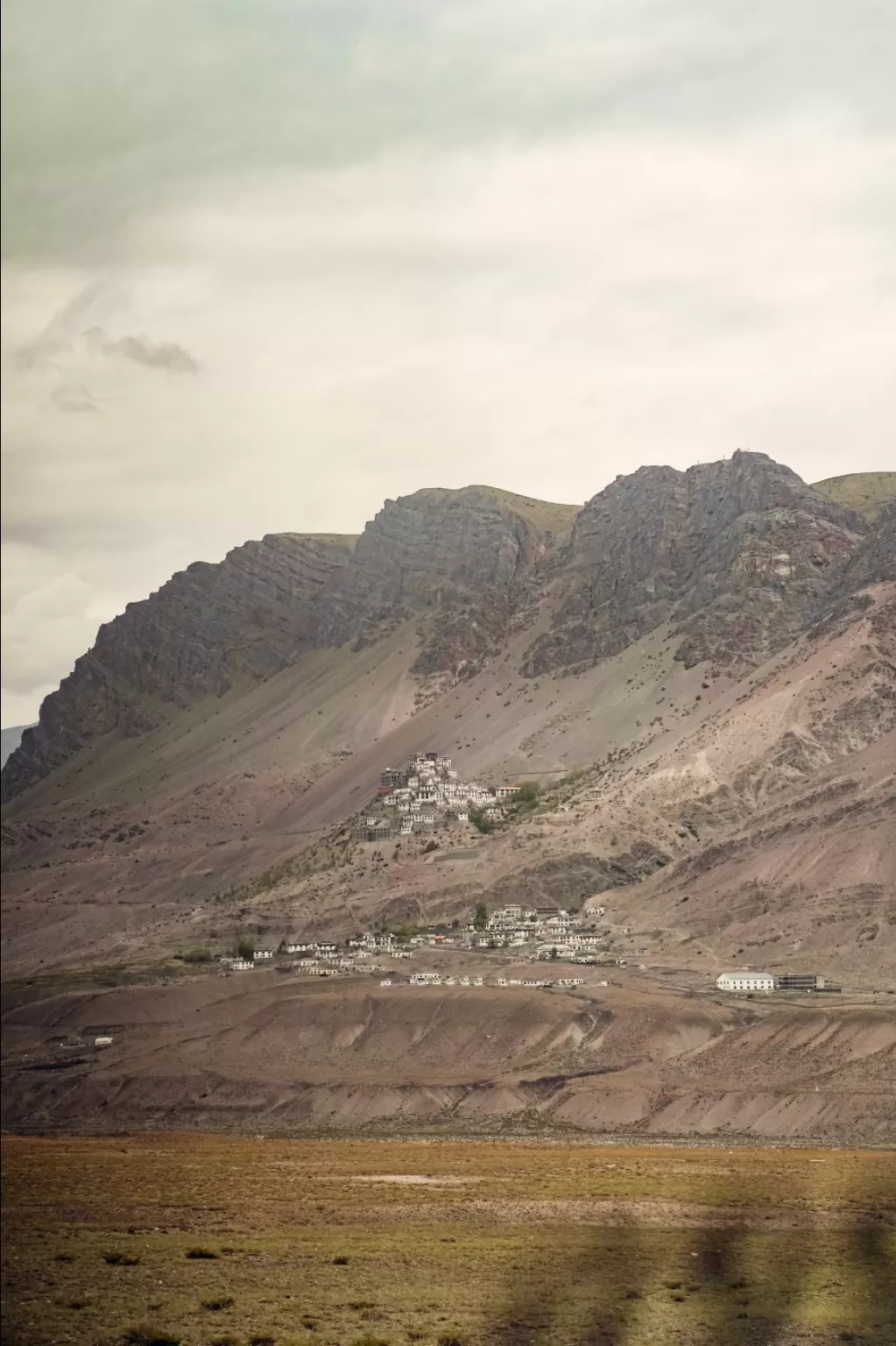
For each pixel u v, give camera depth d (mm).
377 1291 136250
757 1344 123375
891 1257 154250
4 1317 126812
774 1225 172250
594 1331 125875
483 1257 150500
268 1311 128625
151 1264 146500
